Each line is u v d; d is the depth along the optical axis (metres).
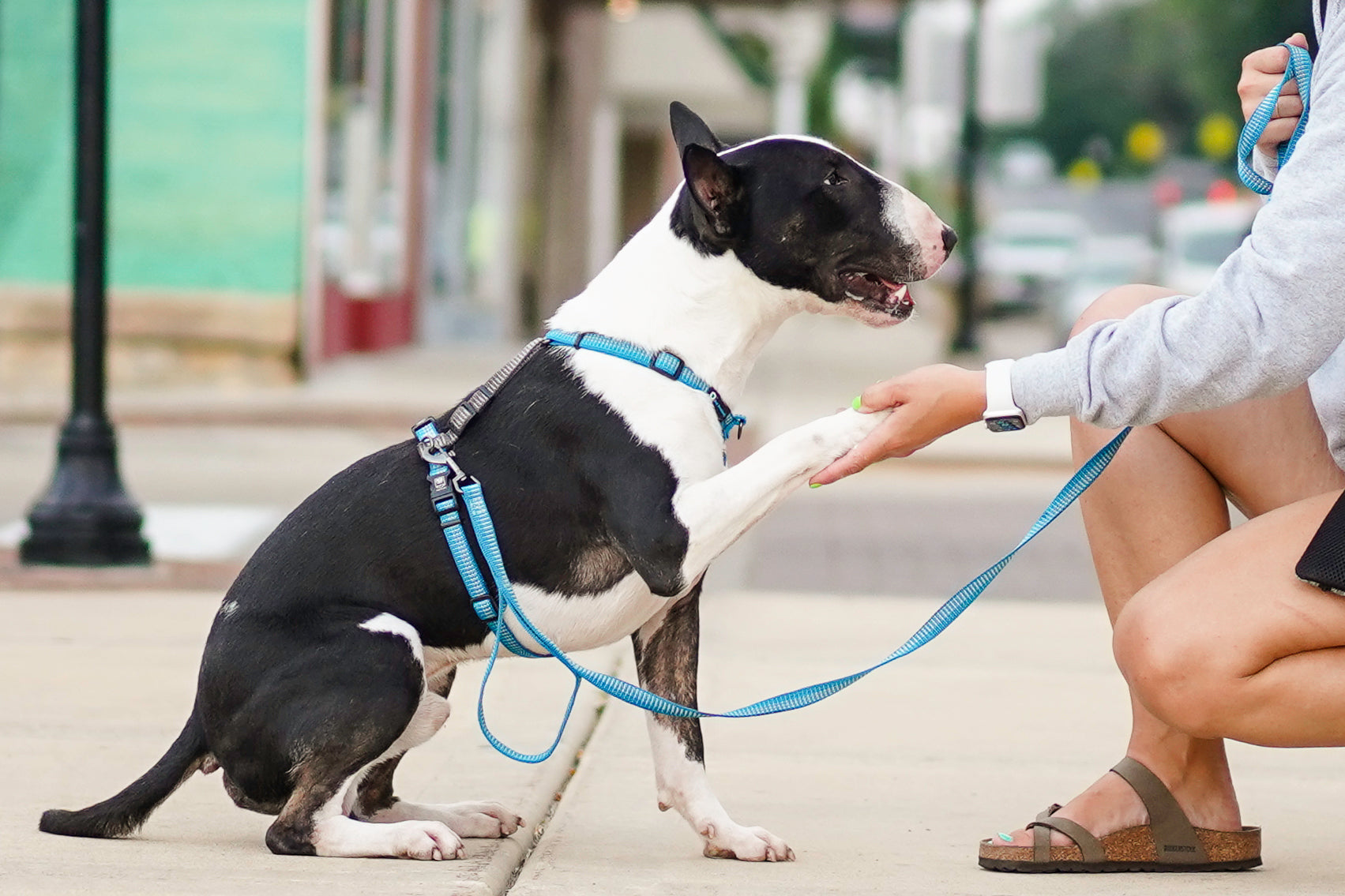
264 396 16.86
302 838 4.12
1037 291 35.97
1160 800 4.13
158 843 4.28
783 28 35.94
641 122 40.06
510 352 25.77
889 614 8.04
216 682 4.17
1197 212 24.77
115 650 6.81
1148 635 3.76
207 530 10.00
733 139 40.84
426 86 25.28
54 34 17.19
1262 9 38.22
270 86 17.50
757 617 7.88
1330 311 3.51
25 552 8.68
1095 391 3.78
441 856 4.09
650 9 35.03
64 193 17.30
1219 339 3.61
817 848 4.38
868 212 4.32
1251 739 3.75
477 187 29.34
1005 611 8.20
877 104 55.72
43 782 4.87
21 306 17.31
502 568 4.21
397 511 4.25
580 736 5.62
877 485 13.55
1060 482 13.95
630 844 4.43
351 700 4.06
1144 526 4.16
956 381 3.93
